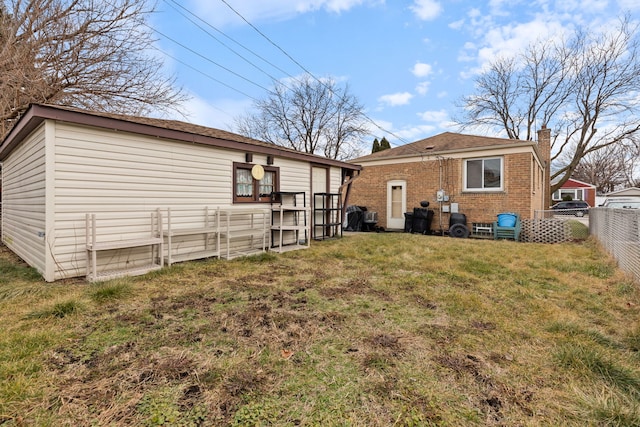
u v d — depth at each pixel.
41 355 2.14
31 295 3.39
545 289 3.86
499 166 9.89
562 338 2.47
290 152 7.35
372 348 2.32
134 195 4.70
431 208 11.16
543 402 1.70
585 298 3.49
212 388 1.81
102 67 9.59
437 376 1.95
